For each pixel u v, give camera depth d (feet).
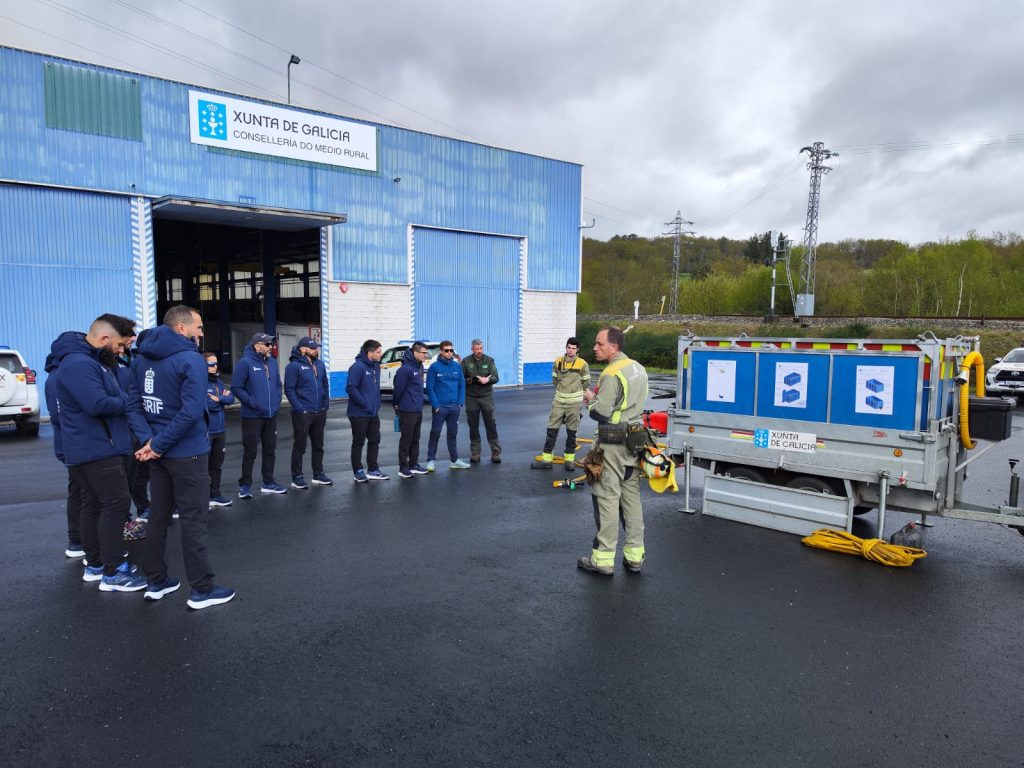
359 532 20.02
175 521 21.07
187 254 83.82
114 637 13.05
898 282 180.65
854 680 11.76
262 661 12.17
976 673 12.05
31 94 43.24
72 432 14.56
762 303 200.64
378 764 9.31
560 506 23.27
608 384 16.30
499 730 10.16
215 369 22.66
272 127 52.80
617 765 9.36
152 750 9.55
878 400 18.53
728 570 17.15
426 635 13.32
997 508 18.25
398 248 60.95
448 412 28.89
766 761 9.48
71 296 45.44
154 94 47.57
